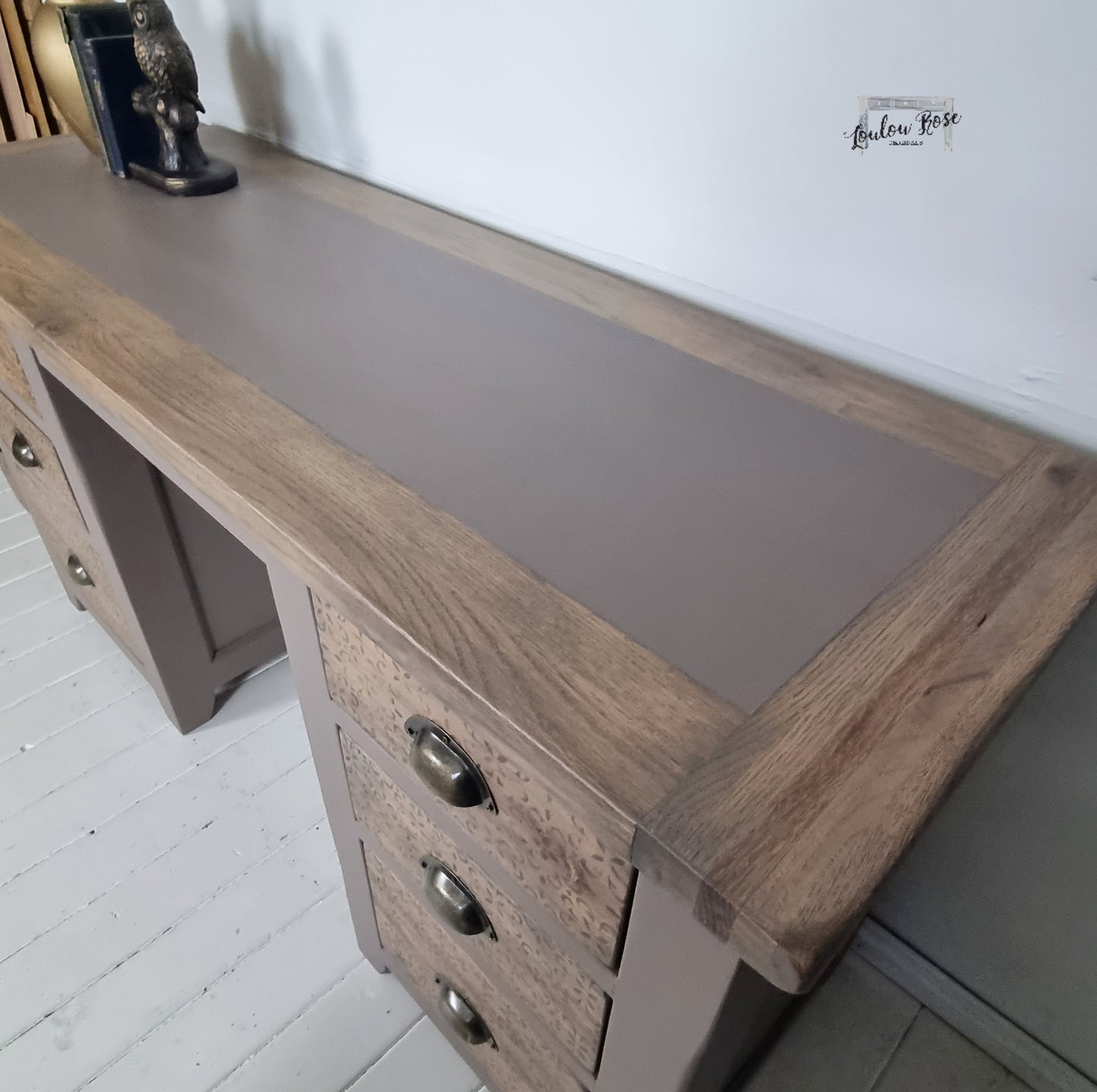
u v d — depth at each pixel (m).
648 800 0.38
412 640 0.46
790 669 0.45
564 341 0.75
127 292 0.79
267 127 1.21
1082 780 0.83
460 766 0.53
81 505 1.09
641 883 0.44
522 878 0.56
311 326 0.75
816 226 0.72
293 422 0.62
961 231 0.64
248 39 1.14
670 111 0.76
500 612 0.47
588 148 0.84
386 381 0.68
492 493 0.56
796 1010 0.97
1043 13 0.54
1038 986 1.00
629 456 0.61
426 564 0.50
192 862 1.22
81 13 0.96
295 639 0.68
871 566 0.52
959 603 0.49
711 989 0.44
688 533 0.54
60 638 1.54
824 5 0.63
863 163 0.67
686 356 0.74
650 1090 0.58
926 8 0.58
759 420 0.66
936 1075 1.04
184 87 0.98
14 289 0.78
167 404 0.63
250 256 0.87
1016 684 0.44
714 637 0.46
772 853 0.36
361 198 1.04
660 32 0.73
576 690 0.43
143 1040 1.04
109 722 1.40
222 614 1.31
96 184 1.04
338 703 0.69
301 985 1.10
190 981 1.10
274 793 1.31
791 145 0.70
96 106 1.01
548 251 0.94
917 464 0.62
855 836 0.37
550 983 0.63
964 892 1.00
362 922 1.02
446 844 0.68
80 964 1.11
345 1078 1.03
